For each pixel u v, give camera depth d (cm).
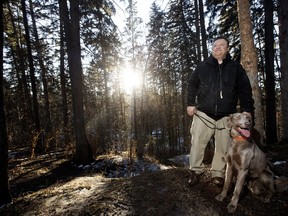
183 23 1522
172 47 1920
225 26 1340
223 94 401
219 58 403
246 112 386
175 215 373
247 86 403
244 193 414
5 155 558
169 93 2883
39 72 2138
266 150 629
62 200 483
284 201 381
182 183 466
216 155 431
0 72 557
